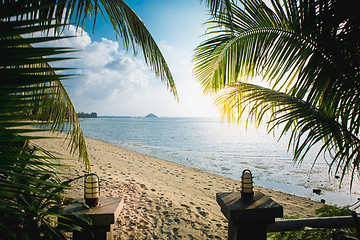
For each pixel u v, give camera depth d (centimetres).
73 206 158
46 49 74
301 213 553
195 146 2292
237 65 229
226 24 222
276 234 243
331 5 153
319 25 159
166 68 259
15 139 73
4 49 69
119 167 939
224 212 164
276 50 198
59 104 230
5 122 71
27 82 71
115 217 151
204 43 243
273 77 203
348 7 149
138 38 231
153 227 372
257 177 987
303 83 170
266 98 202
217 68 259
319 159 1528
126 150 1688
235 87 250
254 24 211
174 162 1324
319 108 172
